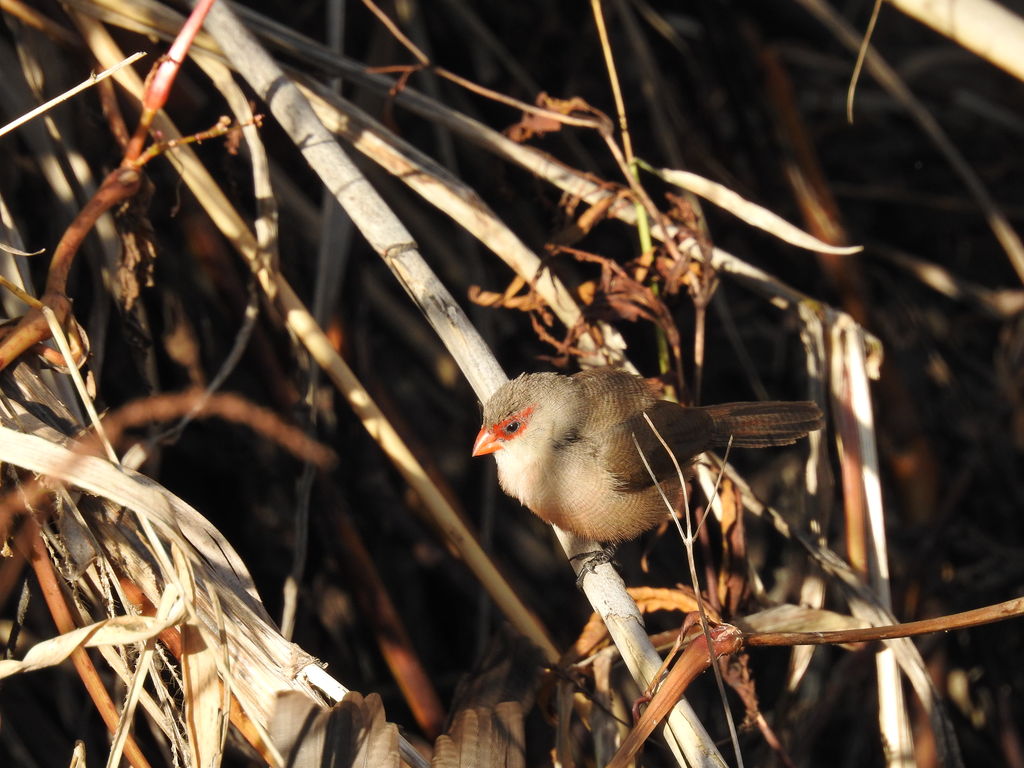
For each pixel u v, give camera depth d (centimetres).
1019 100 1378
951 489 1102
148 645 519
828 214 1130
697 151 1137
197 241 871
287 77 763
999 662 1059
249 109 773
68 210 801
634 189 805
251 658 545
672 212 835
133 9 785
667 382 816
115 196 669
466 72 1163
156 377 912
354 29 1155
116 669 561
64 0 779
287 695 520
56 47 830
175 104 899
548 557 1101
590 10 1219
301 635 951
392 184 1063
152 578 562
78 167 809
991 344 1278
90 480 518
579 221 811
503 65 1179
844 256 1122
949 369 1250
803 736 877
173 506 575
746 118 1195
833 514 1089
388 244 694
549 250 789
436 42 1159
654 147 1184
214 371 938
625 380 780
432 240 1071
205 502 983
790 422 784
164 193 897
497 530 1096
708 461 816
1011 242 989
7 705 823
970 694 1067
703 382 1161
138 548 568
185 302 937
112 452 532
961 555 1096
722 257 833
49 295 620
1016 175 1343
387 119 905
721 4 1180
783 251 1188
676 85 1243
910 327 1231
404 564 1028
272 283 763
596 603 630
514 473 756
